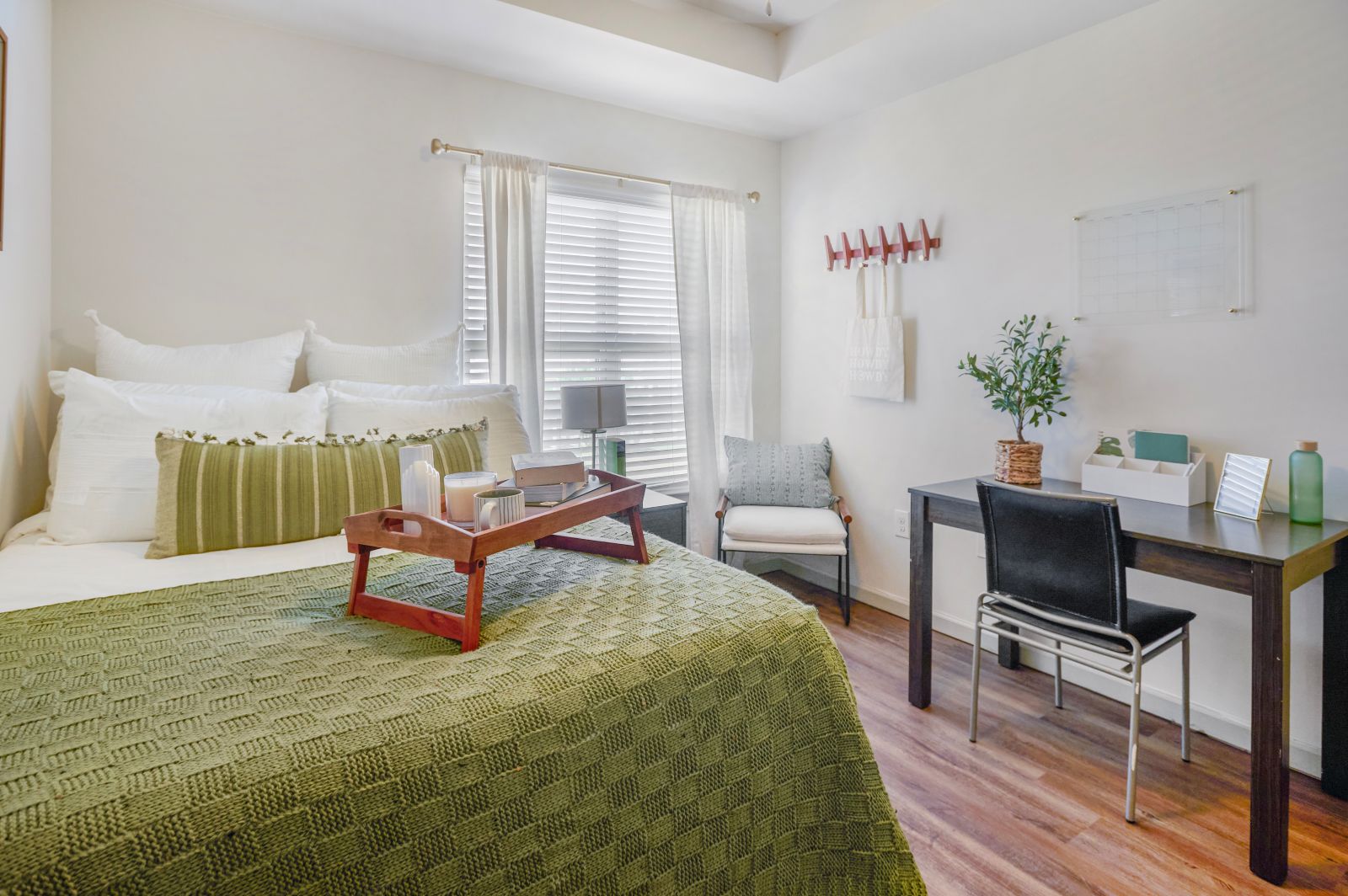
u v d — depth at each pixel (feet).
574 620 4.21
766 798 4.05
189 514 5.46
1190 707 7.61
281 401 6.68
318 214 8.38
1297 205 6.60
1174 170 7.42
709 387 11.52
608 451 10.09
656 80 9.60
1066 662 8.70
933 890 5.27
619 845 3.44
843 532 10.24
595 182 10.50
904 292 10.46
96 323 6.93
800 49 9.29
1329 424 6.50
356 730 2.96
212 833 2.49
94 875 2.29
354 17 7.80
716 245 11.55
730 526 10.44
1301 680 6.75
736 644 4.09
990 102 9.15
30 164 6.37
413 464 4.43
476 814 3.02
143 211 7.45
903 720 7.80
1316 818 6.07
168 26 7.48
